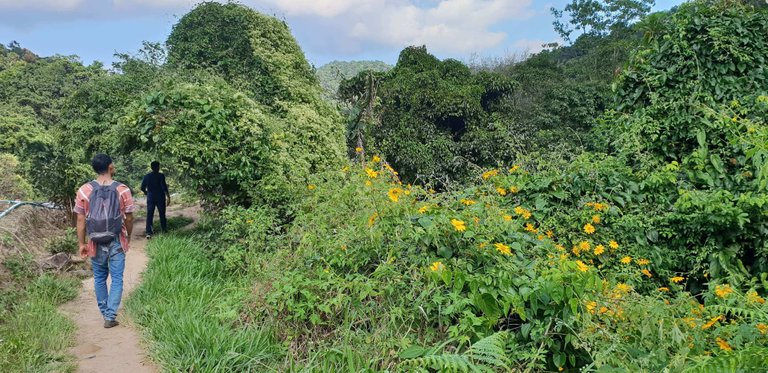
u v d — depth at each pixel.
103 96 10.23
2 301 4.30
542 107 18.83
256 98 10.55
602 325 3.15
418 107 17.03
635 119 6.48
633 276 4.53
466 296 3.28
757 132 5.11
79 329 4.16
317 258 3.96
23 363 3.18
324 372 2.94
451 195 4.52
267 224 5.70
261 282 4.12
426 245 3.49
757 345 2.84
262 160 6.64
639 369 2.67
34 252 6.19
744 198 4.74
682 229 5.26
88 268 6.04
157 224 10.19
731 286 4.03
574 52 32.56
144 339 3.84
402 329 3.29
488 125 16.84
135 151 8.51
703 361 2.44
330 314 3.55
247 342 3.41
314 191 6.08
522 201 5.53
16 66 29.98
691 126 6.10
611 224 5.31
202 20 11.88
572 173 5.64
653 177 5.57
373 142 15.32
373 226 3.75
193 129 6.27
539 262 3.45
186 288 4.73
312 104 10.87
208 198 6.53
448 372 2.53
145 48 11.32
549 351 3.17
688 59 6.55
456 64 19.52
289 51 12.11
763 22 6.60
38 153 9.46
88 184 4.36
